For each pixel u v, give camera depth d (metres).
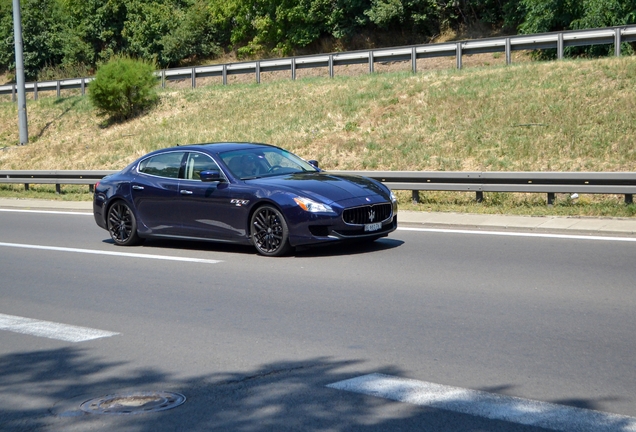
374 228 10.12
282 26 40.06
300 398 4.98
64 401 5.11
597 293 7.61
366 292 8.03
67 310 7.76
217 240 10.84
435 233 11.82
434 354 5.84
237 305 7.69
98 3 47.25
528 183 13.95
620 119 17.58
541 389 5.01
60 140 28.17
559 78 20.42
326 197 9.95
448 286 8.16
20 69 27.77
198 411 4.82
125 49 46.31
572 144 17.11
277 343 6.30
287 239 10.03
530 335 6.25
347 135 21.27
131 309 7.70
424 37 36.97
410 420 4.55
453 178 14.66
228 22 43.44
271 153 11.46
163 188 11.31
